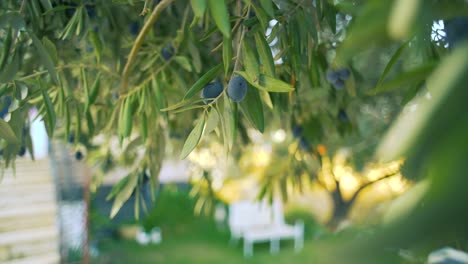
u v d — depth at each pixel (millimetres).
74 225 2586
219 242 3469
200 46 895
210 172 1589
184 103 596
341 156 2127
